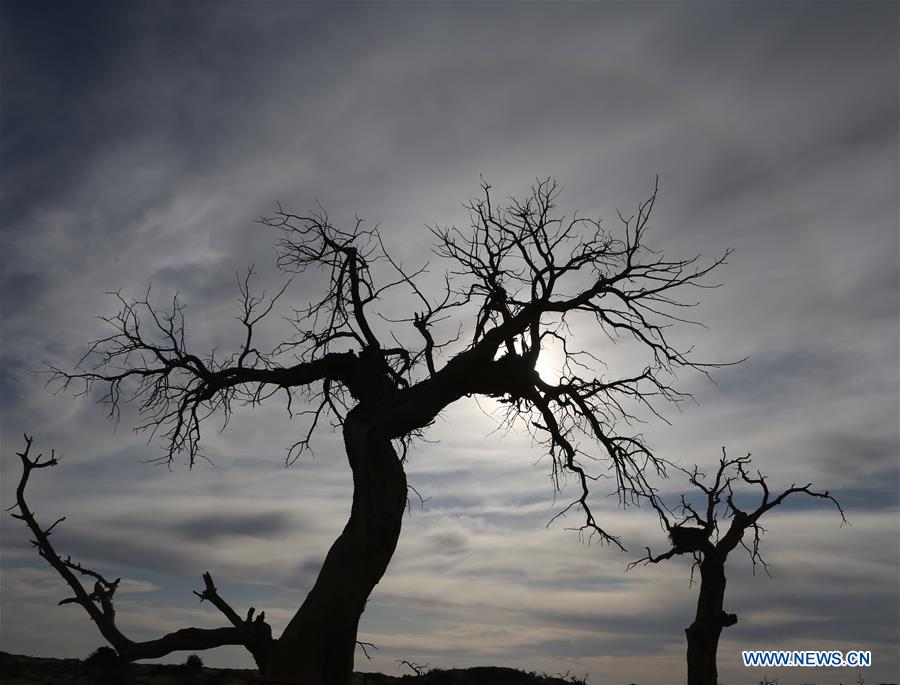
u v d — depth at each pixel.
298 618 16.98
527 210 20.23
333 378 20.66
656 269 19.66
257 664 17.09
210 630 16.92
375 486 18.20
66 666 33.72
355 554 17.48
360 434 18.67
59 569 17.17
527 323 19.47
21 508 17.33
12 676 29.58
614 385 20.05
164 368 20.53
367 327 20.67
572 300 19.62
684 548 25.89
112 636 16.61
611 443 20.56
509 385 19.72
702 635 25.80
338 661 16.80
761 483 26.88
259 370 20.75
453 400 19.61
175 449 20.88
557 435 20.70
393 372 20.70
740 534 26.39
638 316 19.61
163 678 32.94
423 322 20.84
